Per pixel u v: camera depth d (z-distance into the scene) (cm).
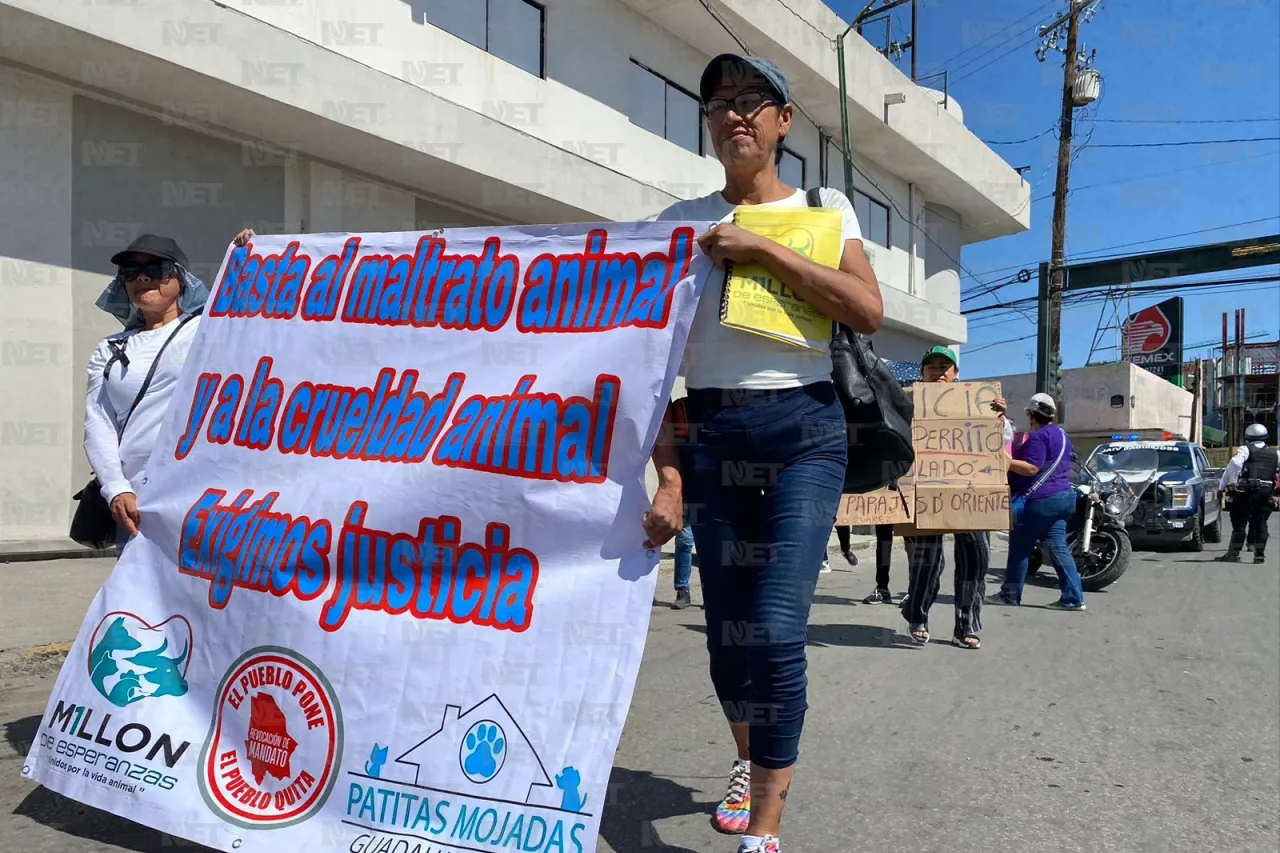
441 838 212
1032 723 391
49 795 284
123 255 304
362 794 222
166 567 272
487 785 213
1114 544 834
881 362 247
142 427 301
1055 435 716
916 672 483
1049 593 830
